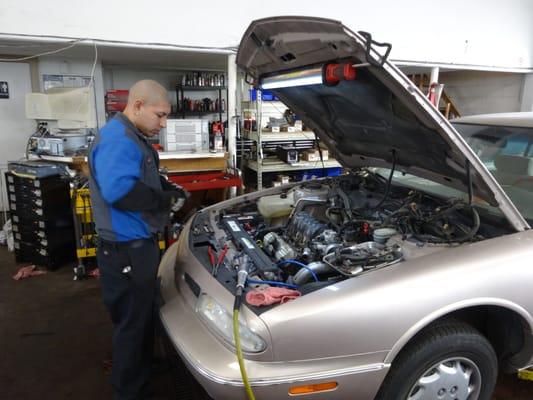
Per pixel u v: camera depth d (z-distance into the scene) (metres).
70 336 2.81
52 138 4.29
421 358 1.63
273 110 5.46
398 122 2.02
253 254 1.97
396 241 1.97
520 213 2.05
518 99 7.17
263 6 4.80
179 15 4.43
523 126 2.39
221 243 2.19
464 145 1.77
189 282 1.93
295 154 5.24
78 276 3.76
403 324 1.55
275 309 1.52
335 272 1.85
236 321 1.49
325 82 1.90
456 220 2.08
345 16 5.34
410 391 1.67
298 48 1.97
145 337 2.06
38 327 2.93
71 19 4.03
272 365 1.48
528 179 2.24
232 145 4.88
